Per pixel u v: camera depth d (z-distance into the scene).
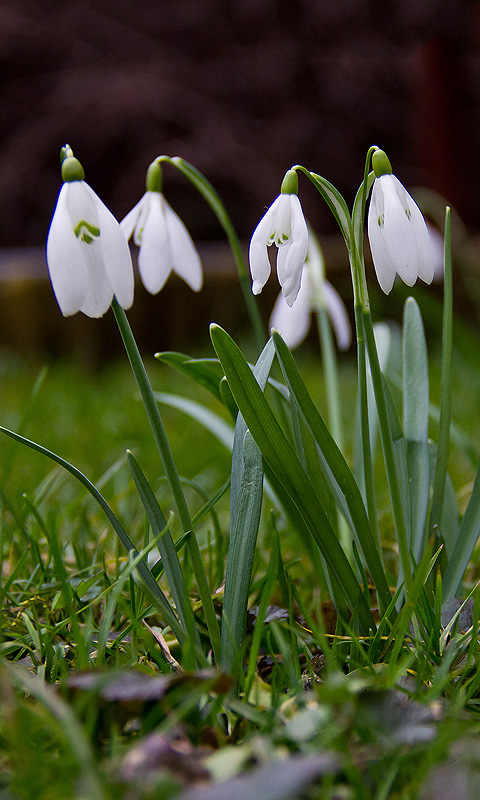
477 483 0.41
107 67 2.82
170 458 0.38
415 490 0.42
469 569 0.46
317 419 0.38
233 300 1.52
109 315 1.52
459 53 1.82
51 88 2.83
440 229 1.22
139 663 0.38
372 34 2.72
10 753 0.35
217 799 0.31
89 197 0.36
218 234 2.82
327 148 2.80
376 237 0.37
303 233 0.37
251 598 0.44
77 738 0.33
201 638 0.40
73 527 0.51
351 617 0.40
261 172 2.71
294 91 2.83
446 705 0.36
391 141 2.81
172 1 2.86
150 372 1.31
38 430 0.90
